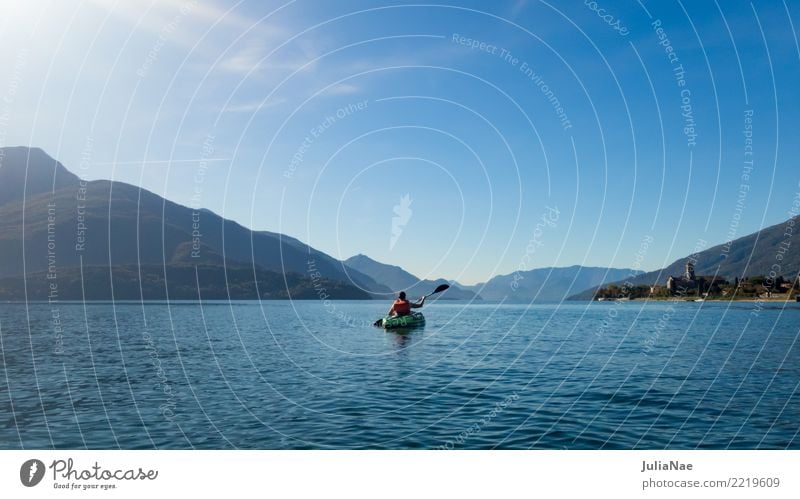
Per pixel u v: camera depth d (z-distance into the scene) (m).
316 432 12.33
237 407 14.66
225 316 64.94
